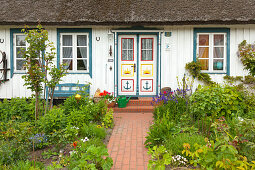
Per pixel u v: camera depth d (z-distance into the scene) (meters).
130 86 9.69
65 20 8.69
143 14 8.84
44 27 9.25
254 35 9.05
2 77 9.33
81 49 9.44
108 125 6.57
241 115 6.23
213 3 9.21
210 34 9.24
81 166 3.56
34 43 5.88
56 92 9.17
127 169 4.08
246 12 8.69
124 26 9.26
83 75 9.37
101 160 3.75
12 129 4.35
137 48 9.58
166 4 9.27
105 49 9.34
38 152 4.71
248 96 6.73
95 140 5.06
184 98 7.02
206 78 9.04
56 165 3.81
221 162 3.30
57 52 9.32
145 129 6.43
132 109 8.49
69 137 5.00
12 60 9.38
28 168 3.67
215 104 5.24
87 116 6.15
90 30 9.31
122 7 9.20
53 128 5.09
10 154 4.01
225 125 4.64
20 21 8.68
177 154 4.33
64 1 9.56
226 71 9.23
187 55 9.27
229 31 9.14
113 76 9.38
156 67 9.53
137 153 4.78
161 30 9.23
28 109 6.37
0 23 8.80
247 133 3.86
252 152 3.73
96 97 8.50
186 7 9.08
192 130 5.38
